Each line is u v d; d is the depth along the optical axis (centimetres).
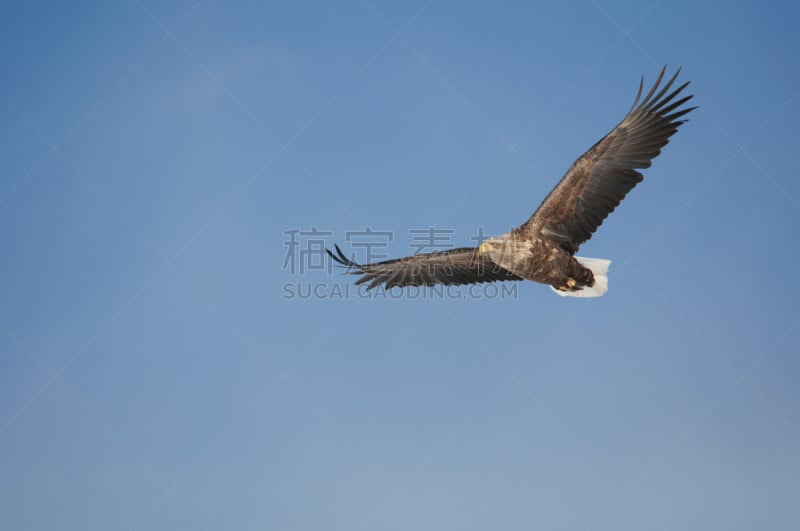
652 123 1580
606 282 1622
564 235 1590
